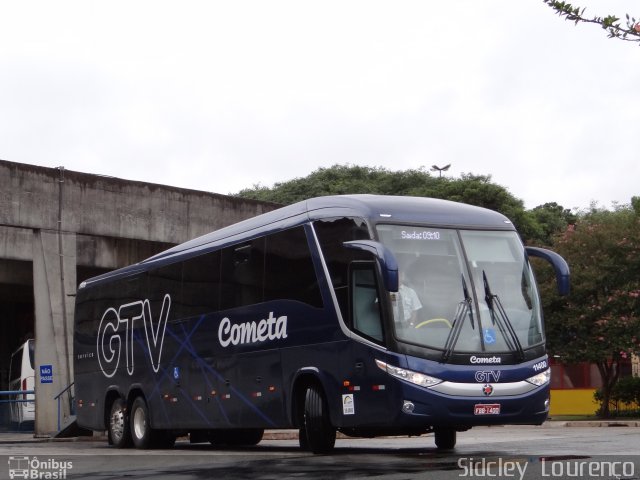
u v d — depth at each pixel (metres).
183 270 18.72
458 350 13.20
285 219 15.56
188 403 18.14
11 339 43.84
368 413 13.30
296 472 11.14
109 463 14.45
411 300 13.34
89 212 31.00
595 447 14.89
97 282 22.64
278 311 15.40
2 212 28.98
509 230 14.49
